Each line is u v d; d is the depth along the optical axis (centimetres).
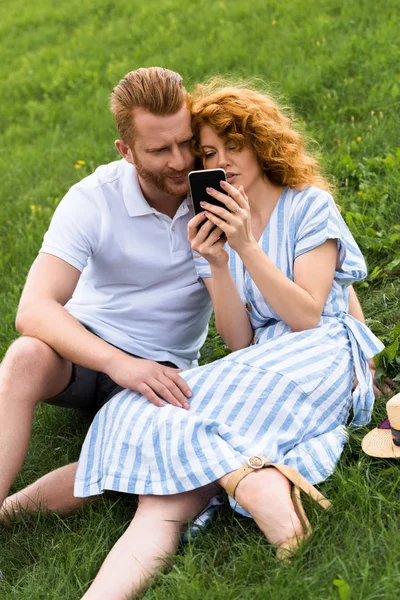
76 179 628
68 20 1070
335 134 539
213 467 241
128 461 257
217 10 873
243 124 284
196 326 322
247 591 219
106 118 729
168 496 249
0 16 1166
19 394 270
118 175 306
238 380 264
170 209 306
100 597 228
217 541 247
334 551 225
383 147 501
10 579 262
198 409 262
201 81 699
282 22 771
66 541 269
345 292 306
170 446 249
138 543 240
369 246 400
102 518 271
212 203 275
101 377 308
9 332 443
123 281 310
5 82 910
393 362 312
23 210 602
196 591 222
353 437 273
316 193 294
